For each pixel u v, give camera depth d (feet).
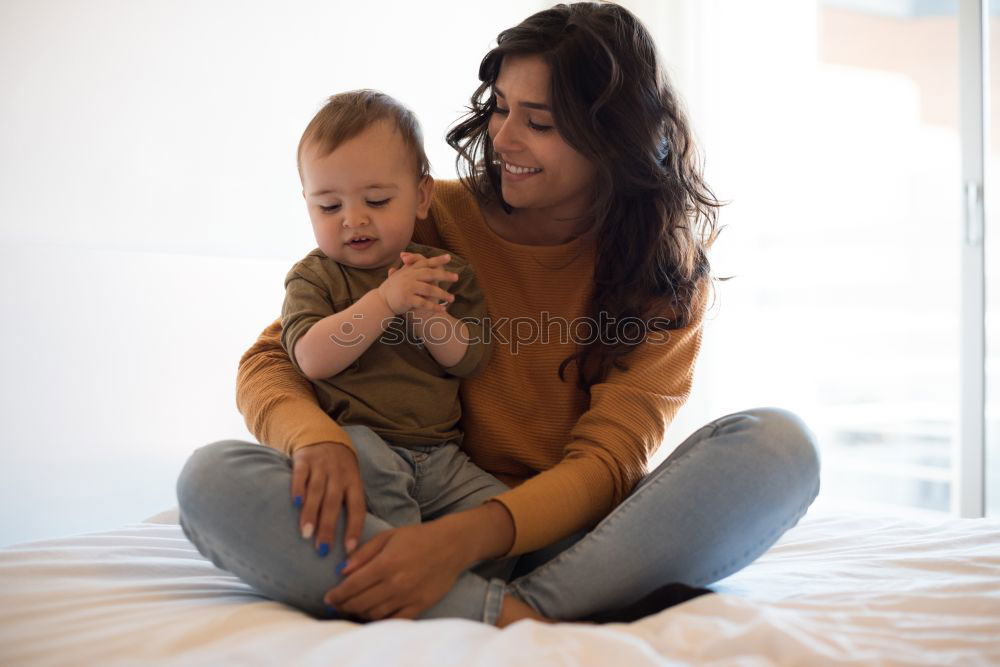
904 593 3.07
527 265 4.07
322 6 8.48
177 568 3.47
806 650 2.37
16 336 6.38
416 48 9.23
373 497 3.30
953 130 12.05
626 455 3.44
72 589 2.97
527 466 3.89
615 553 3.01
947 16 12.07
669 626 2.57
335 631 2.54
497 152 3.82
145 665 2.33
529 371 4.00
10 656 2.42
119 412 6.89
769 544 3.18
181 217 7.43
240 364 3.74
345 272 3.71
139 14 7.22
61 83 6.76
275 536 2.79
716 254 10.52
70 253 6.70
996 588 3.12
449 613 2.84
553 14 3.91
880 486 12.21
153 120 7.29
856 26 12.63
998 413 8.84
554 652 2.30
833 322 12.14
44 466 6.47
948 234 11.87
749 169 10.89
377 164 3.54
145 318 7.09
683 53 10.43
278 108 8.13
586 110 3.72
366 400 3.52
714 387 10.44
